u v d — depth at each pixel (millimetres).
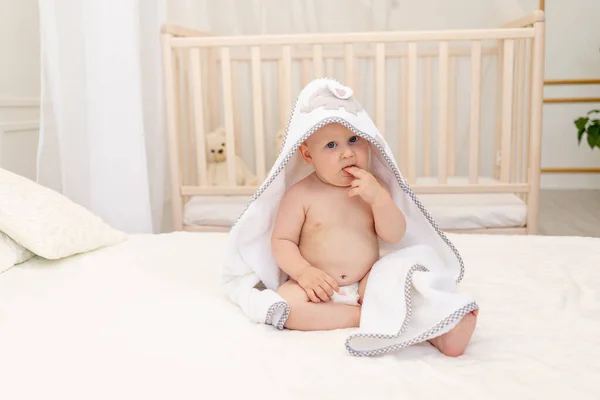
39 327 1040
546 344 960
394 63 3328
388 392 800
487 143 3316
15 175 1528
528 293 1203
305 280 1113
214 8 3111
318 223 1188
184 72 2869
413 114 2494
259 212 1209
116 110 2141
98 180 2182
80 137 2174
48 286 1276
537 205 2484
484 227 2498
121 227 2203
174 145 2504
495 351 944
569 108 4270
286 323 1091
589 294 1191
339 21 3184
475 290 1229
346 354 943
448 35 2387
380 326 978
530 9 4188
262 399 783
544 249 1542
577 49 4191
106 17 2088
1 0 2459
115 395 797
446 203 2574
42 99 2127
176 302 1180
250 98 3254
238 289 1193
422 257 1147
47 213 1458
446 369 880
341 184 1188
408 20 3242
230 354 930
